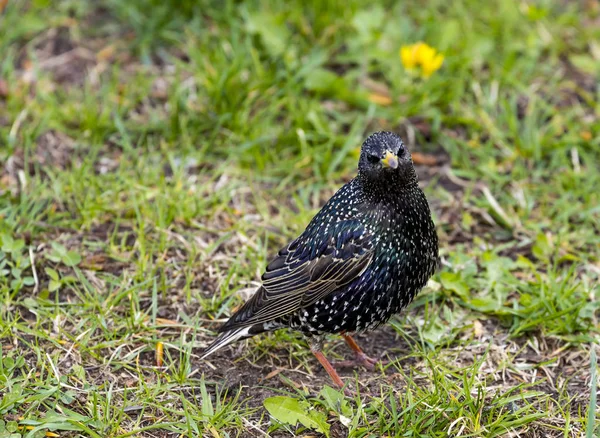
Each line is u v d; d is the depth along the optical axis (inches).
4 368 343.9
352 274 344.8
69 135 492.7
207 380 356.5
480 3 571.2
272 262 361.7
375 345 385.4
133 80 529.3
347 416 331.6
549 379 358.3
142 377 346.9
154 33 556.4
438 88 508.1
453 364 366.0
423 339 376.8
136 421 329.7
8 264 402.9
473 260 419.2
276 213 454.9
